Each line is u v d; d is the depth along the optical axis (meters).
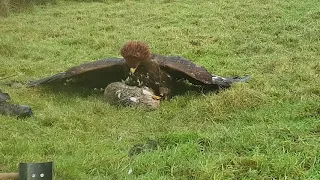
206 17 9.90
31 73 7.15
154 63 6.10
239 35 8.55
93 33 9.02
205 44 8.20
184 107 5.89
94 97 6.20
